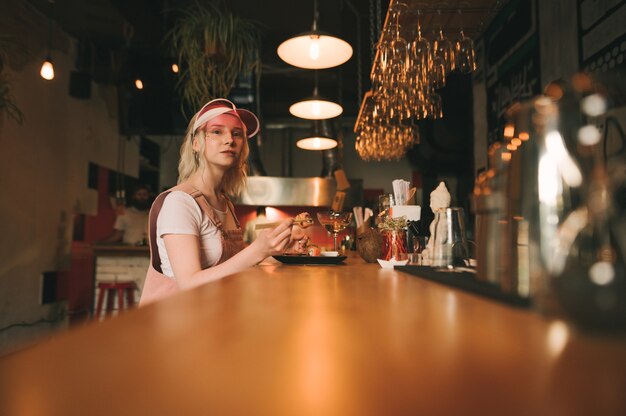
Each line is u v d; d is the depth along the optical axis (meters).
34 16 5.11
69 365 0.30
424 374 0.29
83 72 5.95
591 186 0.50
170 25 5.72
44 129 5.33
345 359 0.33
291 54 3.02
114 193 7.14
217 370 0.30
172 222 1.57
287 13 5.47
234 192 2.23
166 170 9.02
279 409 0.23
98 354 0.33
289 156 8.79
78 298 6.11
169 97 5.90
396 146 4.23
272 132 9.20
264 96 7.32
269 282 0.92
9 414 0.21
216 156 1.88
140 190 7.50
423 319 0.50
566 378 0.28
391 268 1.48
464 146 4.83
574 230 0.49
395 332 0.43
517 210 0.65
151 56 5.87
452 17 3.12
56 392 0.25
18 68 4.84
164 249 1.67
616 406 0.23
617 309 0.41
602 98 0.53
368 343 0.38
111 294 5.39
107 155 6.89
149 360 0.32
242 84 5.73
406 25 3.22
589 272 0.44
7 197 4.70
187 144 2.02
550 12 3.05
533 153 0.58
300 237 1.48
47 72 4.65
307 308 0.57
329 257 1.69
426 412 0.23
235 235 1.92
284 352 0.35
